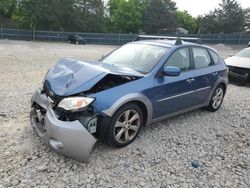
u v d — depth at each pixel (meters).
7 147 3.99
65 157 3.79
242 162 4.12
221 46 39.44
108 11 69.62
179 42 5.27
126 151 4.12
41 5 50.97
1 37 42.44
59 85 3.87
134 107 4.17
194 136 4.89
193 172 3.75
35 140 4.22
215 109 6.30
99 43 46.12
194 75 5.26
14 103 5.97
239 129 5.44
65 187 3.23
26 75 9.65
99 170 3.60
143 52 5.05
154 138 4.65
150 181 3.48
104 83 4.07
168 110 4.85
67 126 3.45
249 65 9.77
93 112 3.72
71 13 54.44
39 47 27.97
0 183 3.20
